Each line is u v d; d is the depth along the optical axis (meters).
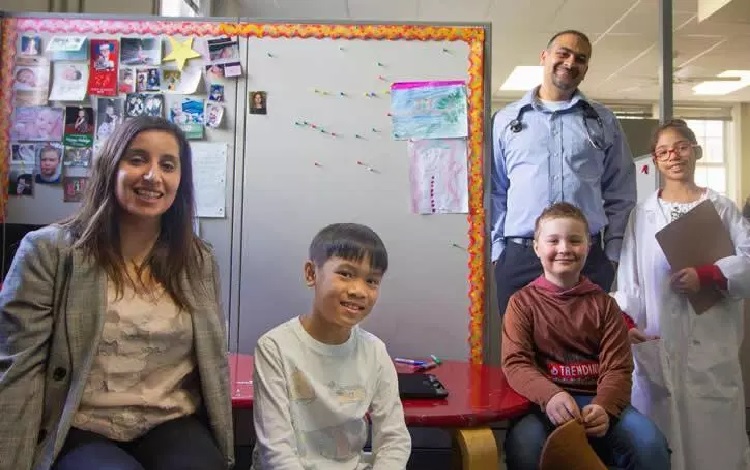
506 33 5.58
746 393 2.45
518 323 1.63
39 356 1.06
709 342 1.85
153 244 1.22
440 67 2.04
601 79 7.09
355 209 2.04
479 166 2.04
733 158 8.11
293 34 2.05
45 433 1.06
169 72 2.03
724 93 7.67
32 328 1.06
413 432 1.99
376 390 1.29
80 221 1.15
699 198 1.95
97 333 1.08
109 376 1.11
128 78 2.03
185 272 1.21
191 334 1.19
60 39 2.02
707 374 1.83
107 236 1.13
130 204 1.13
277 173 2.04
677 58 6.25
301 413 1.20
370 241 1.23
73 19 2.03
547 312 1.62
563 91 2.03
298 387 1.20
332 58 2.05
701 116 8.15
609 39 5.71
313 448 1.20
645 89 7.51
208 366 1.18
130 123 1.16
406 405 1.38
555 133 1.99
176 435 1.12
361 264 1.21
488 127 2.04
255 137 2.04
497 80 7.34
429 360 1.94
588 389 1.55
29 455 1.02
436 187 2.03
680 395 1.84
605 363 1.53
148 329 1.13
